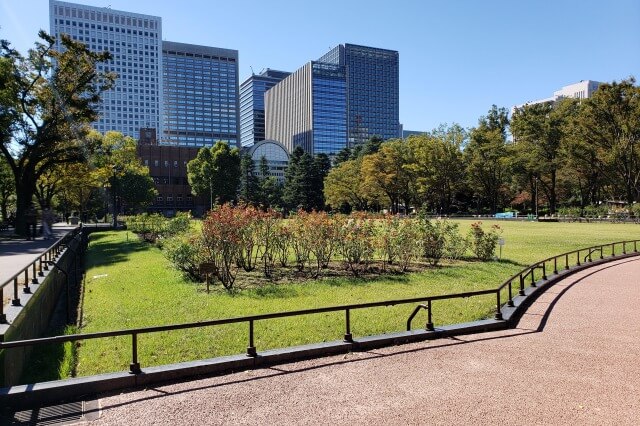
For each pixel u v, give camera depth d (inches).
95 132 1961.1
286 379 234.7
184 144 7003.0
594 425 187.6
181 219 990.4
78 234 1099.3
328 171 3708.2
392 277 566.6
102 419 190.2
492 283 534.3
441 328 319.9
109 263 788.6
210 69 7145.7
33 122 1312.7
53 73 1301.7
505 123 3063.5
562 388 226.7
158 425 185.2
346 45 7500.0
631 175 2276.1
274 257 709.3
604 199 3031.5
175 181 4288.9
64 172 1631.4
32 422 186.9
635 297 461.4
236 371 245.3
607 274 618.5
